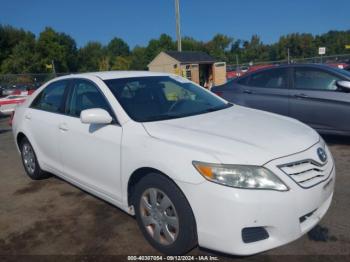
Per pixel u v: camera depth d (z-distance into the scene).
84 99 3.99
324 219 3.50
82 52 85.44
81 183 3.99
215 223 2.61
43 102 4.80
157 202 3.02
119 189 3.40
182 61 29.95
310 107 5.98
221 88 7.30
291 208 2.61
